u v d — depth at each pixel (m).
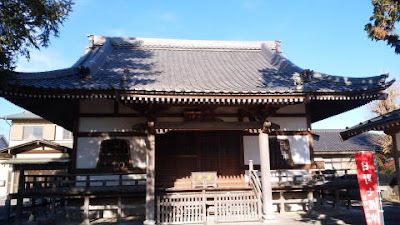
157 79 11.57
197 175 12.07
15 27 6.98
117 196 10.93
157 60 15.72
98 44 17.64
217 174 12.84
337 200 12.20
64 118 14.37
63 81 10.47
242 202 10.41
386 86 11.11
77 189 10.61
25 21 7.39
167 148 12.95
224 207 10.30
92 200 11.70
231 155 13.08
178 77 12.16
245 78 12.53
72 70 11.41
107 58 15.30
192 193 11.24
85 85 10.10
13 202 21.34
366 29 7.11
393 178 21.52
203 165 12.89
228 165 12.97
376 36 6.88
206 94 9.31
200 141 13.12
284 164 12.88
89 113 12.21
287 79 12.63
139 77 11.68
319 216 11.37
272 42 19.06
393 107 23.20
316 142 29.58
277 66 15.30
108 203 11.78
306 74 12.28
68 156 24.05
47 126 29.77
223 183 12.73
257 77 12.84
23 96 9.65
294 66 13.88
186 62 15.70
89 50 17.08
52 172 24.38
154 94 9.14
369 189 7.59
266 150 10.47
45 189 10.58
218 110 12.78
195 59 16.55
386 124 9.45
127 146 12.20
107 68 13.45
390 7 6.71
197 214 10.28
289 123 13.21
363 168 7.73
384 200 17.95
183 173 12.79
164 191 11.17
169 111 12.19
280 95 9.65
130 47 17.75
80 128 12.07
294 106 13.41
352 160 27.22
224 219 10.16
